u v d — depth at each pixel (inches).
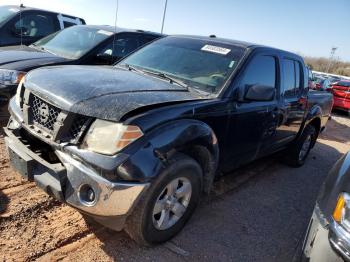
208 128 121.4
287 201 178.4
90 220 128.8
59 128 104.0
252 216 154.9
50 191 104.5
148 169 99.8
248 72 148.9
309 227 103.6
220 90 136.1
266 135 169.6
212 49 158.2
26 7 324.5
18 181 148.0
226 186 181.9
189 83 141.6
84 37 251.8
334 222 91.1
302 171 231.5
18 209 128.0
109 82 121.6
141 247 118.5
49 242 114.0
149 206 106.0
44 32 323.9
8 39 292.5
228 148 144.3
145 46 179.8
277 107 171.3
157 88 126.4
